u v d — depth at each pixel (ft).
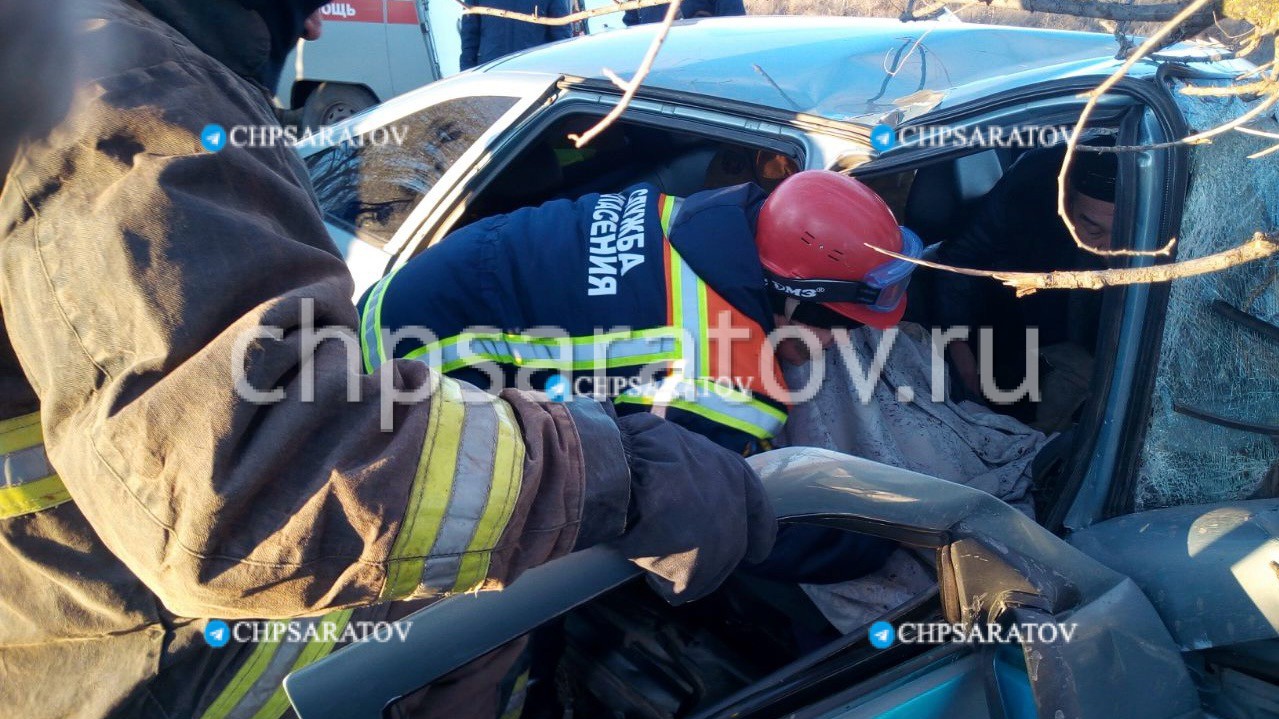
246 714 3.60
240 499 2.47
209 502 2.44
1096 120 5.16
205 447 2.43
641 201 5.79
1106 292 4.90
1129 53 5.27
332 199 9.75
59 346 2.60
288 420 2.53
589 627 5.26
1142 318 4.73
